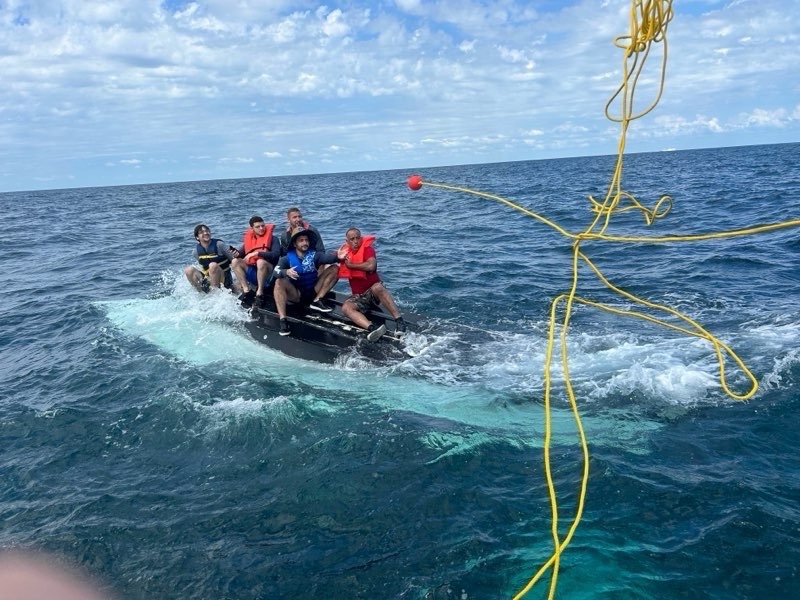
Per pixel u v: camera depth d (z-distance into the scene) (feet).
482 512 15.43
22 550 15.07
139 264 51.65
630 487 15.88
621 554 13.65
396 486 16.67
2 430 21.22
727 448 17.47
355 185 197.36
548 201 87.86
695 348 24.27
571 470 16.92
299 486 16.94
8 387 25.08
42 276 49.29
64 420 21.53
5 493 17.61
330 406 21.48
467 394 21.65
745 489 15.48
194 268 34.04
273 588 13.46
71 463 18.97
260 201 128.88
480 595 12.87
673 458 17.16
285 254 29.32
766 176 108.68
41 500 17.13
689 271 37.70
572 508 15.34
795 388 20.22
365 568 13.84
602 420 19.48
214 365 25.67
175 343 28.30
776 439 17.74
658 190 93.45
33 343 30.94
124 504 16.70
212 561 14.38
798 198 69.36
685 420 19.13
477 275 39.78
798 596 12.23
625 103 16.53
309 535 15.03
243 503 16.40
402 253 49.80
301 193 155.94
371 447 18.63
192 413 21.40
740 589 12.50
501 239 54.95
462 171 310.45
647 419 19.36
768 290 32.32
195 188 262.88
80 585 13.89
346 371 23.98
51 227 91.76
